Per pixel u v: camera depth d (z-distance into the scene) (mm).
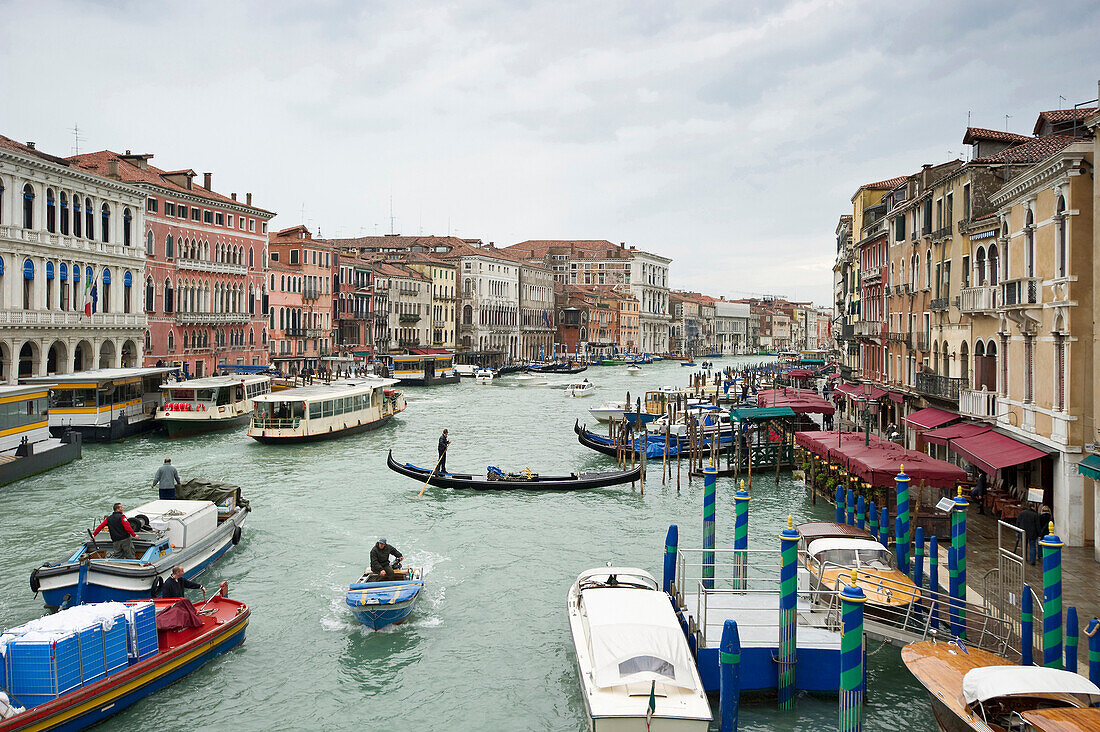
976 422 23469
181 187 55219
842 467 24406
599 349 125188
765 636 13336
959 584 14141
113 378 36719
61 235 41719
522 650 15039
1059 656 11625
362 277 79875
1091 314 17875
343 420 40812
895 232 35750
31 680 11359
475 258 98688
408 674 14078
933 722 12305
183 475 29938
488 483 27344
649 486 29109
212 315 57125
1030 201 20266
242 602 16266
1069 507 18125
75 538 21406
